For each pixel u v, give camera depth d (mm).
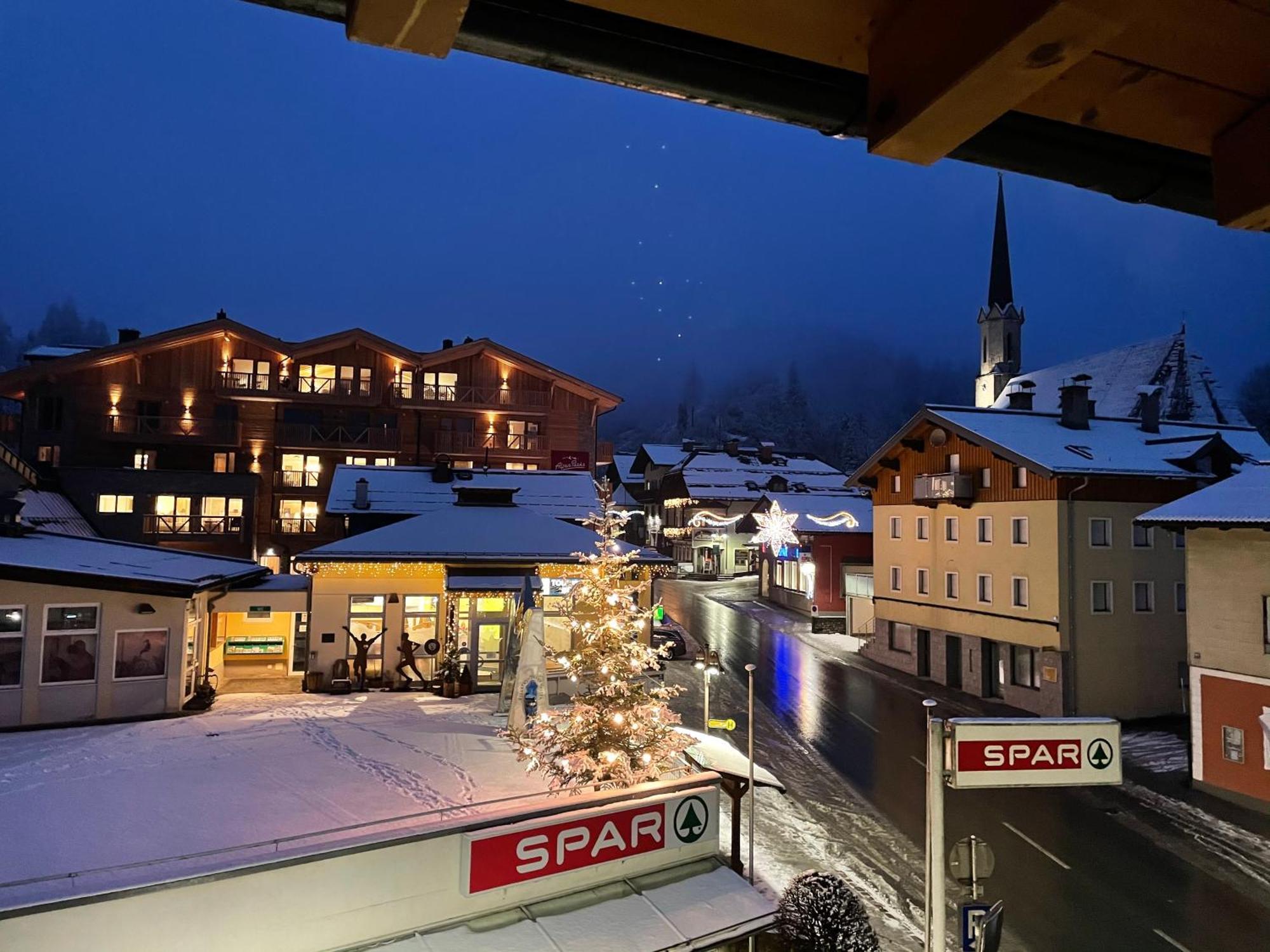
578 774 11164
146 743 14891
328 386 39656
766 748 20172
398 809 11156
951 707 24688
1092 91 1525
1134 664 23906
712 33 1401
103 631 17000
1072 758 6316
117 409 36031
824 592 39062
